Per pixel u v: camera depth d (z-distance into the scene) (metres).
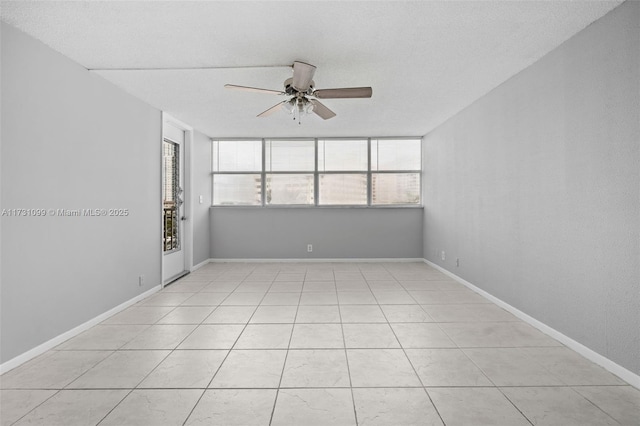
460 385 2.10
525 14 2.27
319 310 3.54
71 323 2.85
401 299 3.93
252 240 6.39
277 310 3.55
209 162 6.31
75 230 2.90
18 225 2.37
